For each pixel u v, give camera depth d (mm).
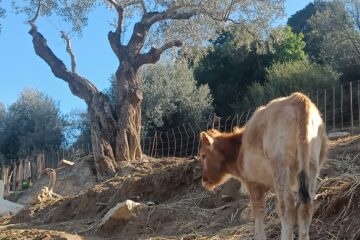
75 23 21297
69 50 20406
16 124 39875
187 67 32656
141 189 12438
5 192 23922
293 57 36906
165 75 31625
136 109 18703
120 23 19672
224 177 8094
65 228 11594
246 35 22984
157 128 30578
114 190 12859
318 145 6367
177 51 23234
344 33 37125
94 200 12883
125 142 18109
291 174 6148
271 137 6395
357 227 7172
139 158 18344
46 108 40406
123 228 10367
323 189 8180
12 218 13984
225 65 38062
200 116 30891
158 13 20203
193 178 11906
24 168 25562
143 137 28516
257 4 21594
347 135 13430
